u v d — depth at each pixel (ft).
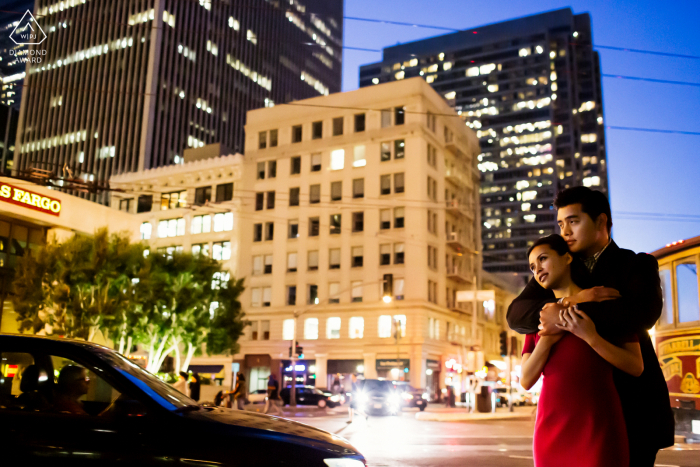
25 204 106.22
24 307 87.76
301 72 436.35
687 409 38.34
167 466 12.31
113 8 342.85
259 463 12.41
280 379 178.91
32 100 357.41
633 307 9.55
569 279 10.45
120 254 93.09
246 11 388.98
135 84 323.37
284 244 185.16
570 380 9.75
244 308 186.91
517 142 414.21
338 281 176.55
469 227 204.44
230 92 366.43
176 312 107.14
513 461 34.47
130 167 309.83
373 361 166.91
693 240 37.81
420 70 456.86
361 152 180.34
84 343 14.57
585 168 412.57
